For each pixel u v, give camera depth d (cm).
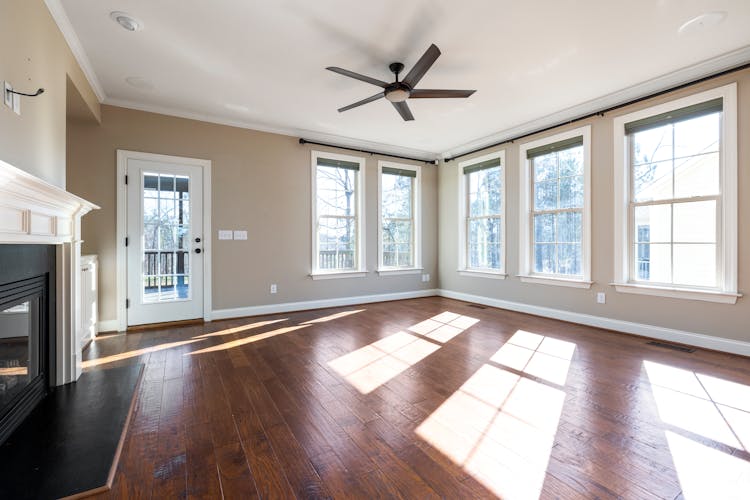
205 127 428
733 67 295
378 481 144
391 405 212
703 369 265
